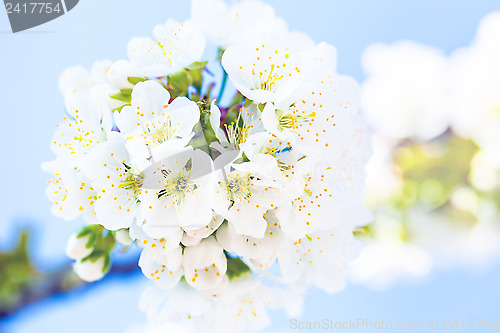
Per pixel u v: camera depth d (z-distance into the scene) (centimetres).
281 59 32
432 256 50
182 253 32
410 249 50
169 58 33
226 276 33
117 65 33
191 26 33
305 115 32
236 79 32
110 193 31
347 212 34
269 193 32
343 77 34
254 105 32
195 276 32
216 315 34
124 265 46
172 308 34
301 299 35
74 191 32
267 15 35
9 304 46
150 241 32
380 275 49
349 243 34
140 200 31
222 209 31
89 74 35
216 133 31
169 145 30
